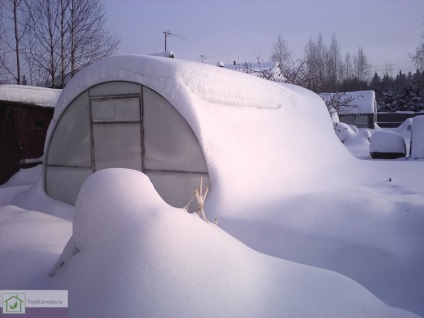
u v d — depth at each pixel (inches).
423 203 216.5
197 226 108.5
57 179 311.7
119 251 97.4
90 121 288.7
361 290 113.0
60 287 101.3
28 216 186.7
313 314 93.7
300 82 781.9
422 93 2070.6
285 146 319.3
